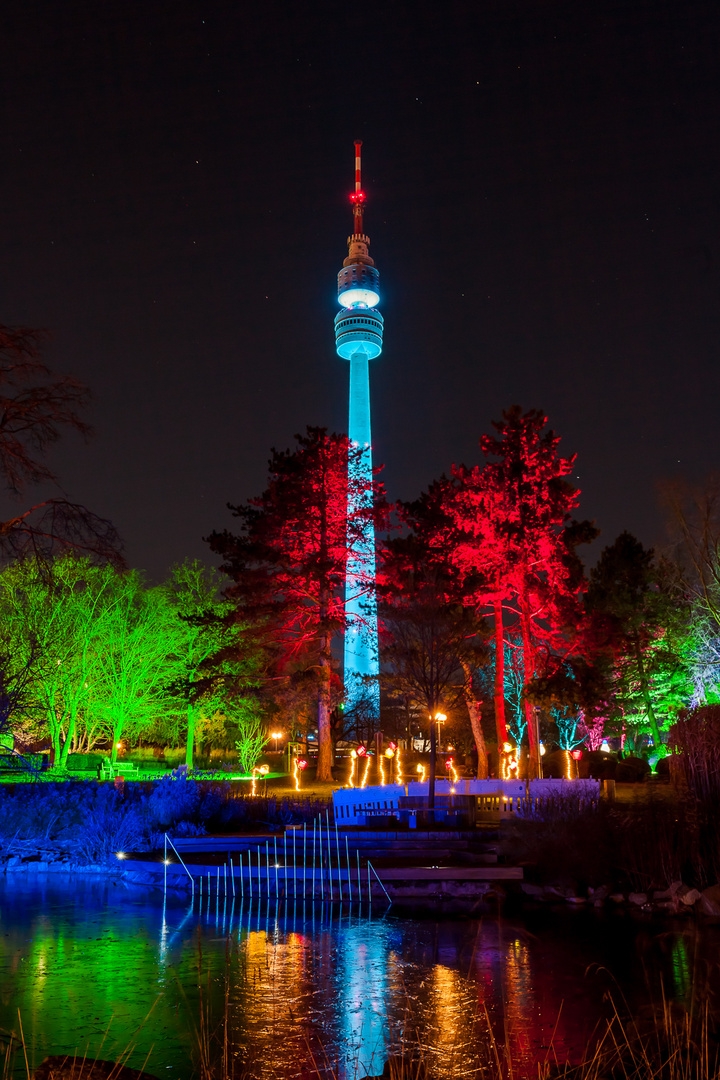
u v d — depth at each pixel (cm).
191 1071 796
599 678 3803
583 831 1773
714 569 4259
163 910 1619
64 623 4250
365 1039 884
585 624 3806
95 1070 614
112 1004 1009
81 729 5234
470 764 4953
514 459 3862
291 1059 827
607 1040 860
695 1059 775
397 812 2311
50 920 1523
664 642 4931
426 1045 862
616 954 1244
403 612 2588
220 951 1276
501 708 3638
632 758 4350
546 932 1398
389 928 1438
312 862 1889
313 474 4394
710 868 1662
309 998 1028
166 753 6047
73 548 2594
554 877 1738
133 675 4694
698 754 1877
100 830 2242
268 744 6631
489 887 1705
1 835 2319
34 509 2558
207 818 2502
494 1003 1005
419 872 1758
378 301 14225
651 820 1742
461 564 3775
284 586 4325
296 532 4391
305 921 1502
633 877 1678
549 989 1060
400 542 3994
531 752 3688
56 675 4169
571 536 3947
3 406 2312
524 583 3784
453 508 3916
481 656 3666
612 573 5125
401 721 4912
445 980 1108
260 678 4422
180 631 5003
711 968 1155
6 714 2648
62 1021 947
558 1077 745
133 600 4869
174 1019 951
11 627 3916
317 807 2628
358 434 13388
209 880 1892
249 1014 970
